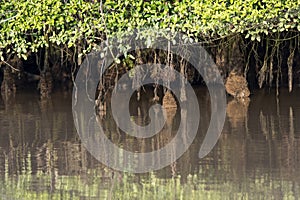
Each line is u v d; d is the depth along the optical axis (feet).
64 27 191.62
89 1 187.21
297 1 179.11
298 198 135.44
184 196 139.44
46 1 183.11
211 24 180.75
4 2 185.16
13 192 144.66
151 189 146.51
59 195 142.41
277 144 185.47
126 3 181.37
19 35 189.78
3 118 243.81
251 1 178.70
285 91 302.45
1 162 172.65
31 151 185.78
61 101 286.66
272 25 185.37
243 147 183.42
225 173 156.35
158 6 181.68
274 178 150.82
